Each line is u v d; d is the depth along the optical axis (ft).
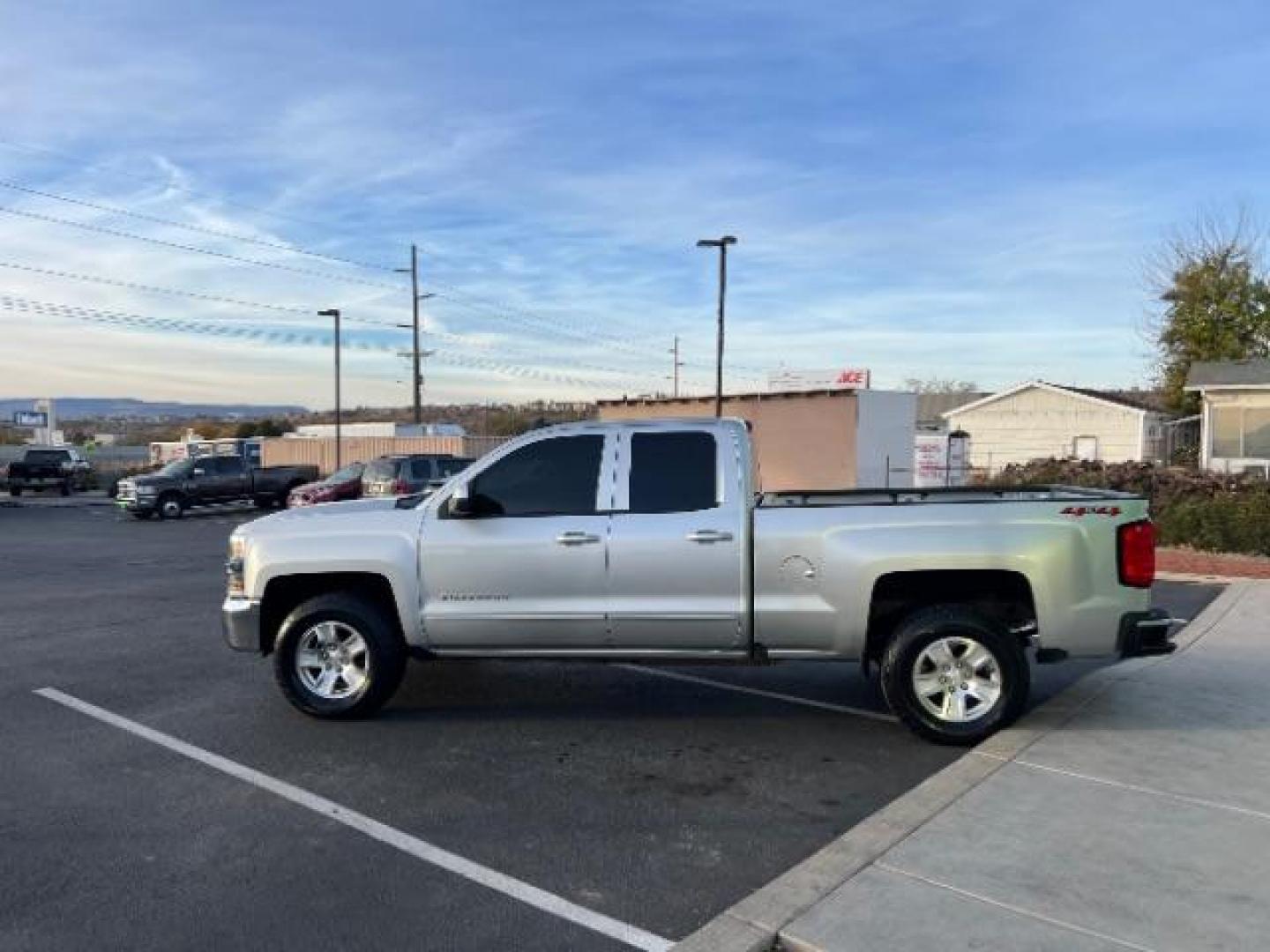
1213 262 131.13
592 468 20.62
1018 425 137.49
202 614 35.96
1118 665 25.09
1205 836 14.32
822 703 22.72
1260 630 29.30
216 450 169.99
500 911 12.87
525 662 26.48
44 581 46.55
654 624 20.02
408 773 18.11
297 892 13.42
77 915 12.76
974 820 14.98
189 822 15.85
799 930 11.85
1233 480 54.85
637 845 14.90
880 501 21.47
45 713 22.21
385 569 20.86
